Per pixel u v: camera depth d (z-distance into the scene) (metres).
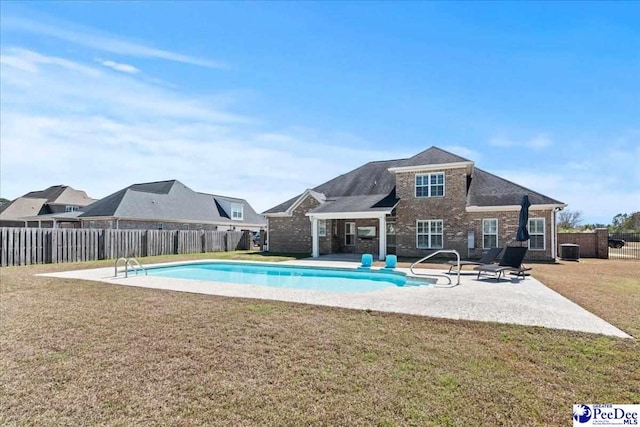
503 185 22.91
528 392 4.39
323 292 10.51
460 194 22.03
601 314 7.77
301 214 28.23
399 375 4.84
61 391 4.49
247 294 10.16
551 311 7.96
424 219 22.88
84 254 22.08
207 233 30.78
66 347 5.98
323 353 5.61
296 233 28.47
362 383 4.62
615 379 4.72
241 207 45.34
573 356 5.45
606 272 15.23
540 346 5.84
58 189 49.91
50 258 20.45
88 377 4.87
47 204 46.62
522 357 5.42
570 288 11.08
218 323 7.23
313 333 6.52
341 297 9.64
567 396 4.30
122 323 7.32
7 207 44.28
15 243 19.03
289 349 5.78
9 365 5.27
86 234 22.23
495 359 5.35
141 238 25.45
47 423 3.81
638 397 4.29
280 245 29.17
